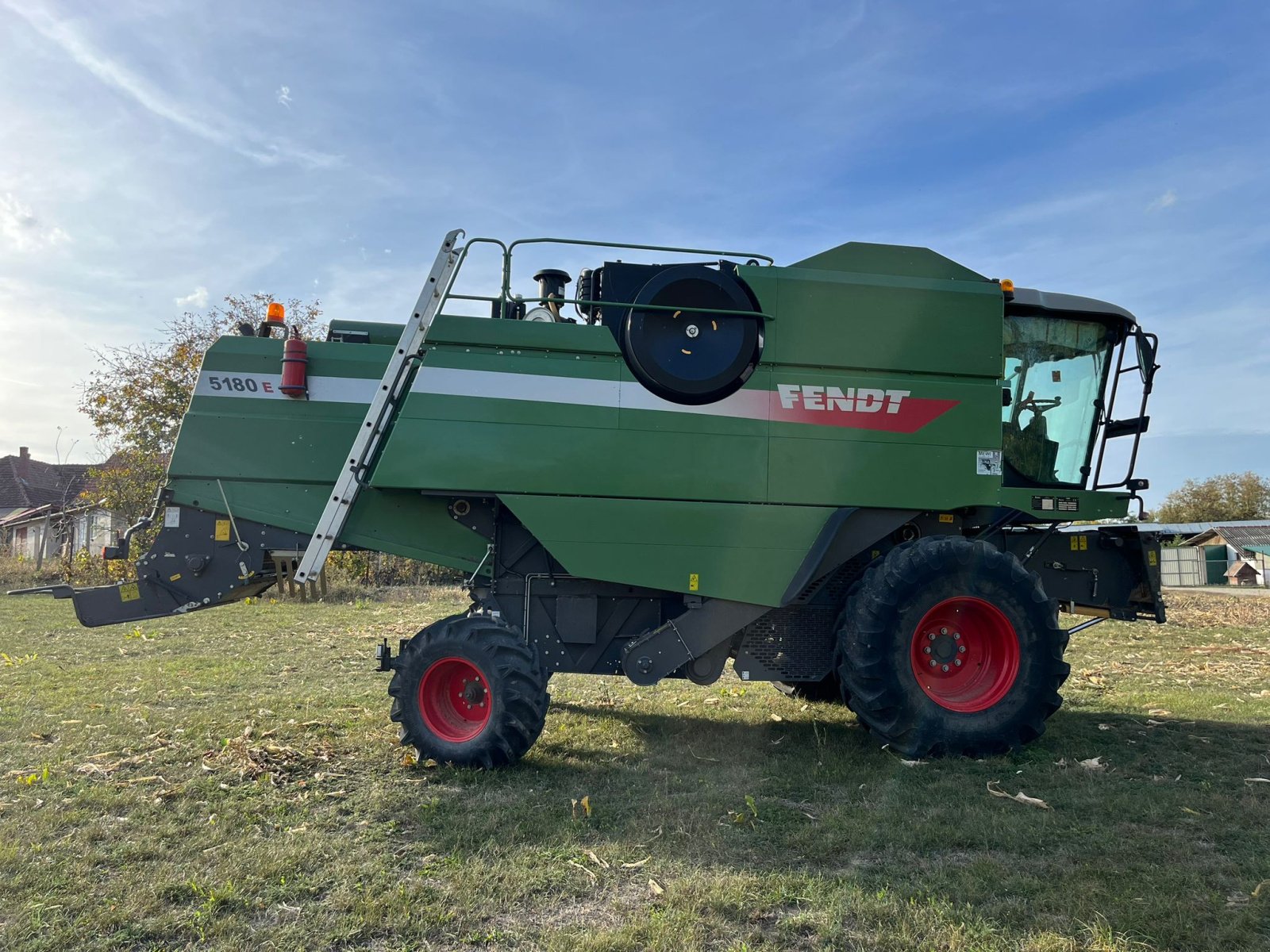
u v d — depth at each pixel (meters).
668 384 4.94
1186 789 4.22
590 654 5.28
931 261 5.37
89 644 9.42
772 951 2.64
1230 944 2.64
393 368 4.97
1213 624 12.88
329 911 2.90
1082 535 6.07
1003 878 3.13
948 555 4.86
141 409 19.69
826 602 5.34
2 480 39.69
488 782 4.38
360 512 5.15
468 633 4.70
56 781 4.33
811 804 4.05
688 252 5.25
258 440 5.23
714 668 5.21
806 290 5.12
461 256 5.06
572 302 4.97
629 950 2.64
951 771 4.59
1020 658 4.89
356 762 4.76
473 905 2.93
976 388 5.27
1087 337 5.93
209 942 2.69
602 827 3.70
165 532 5.20
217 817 3.80
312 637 10.02
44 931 2.72
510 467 4.85
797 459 5.05
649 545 4.90
